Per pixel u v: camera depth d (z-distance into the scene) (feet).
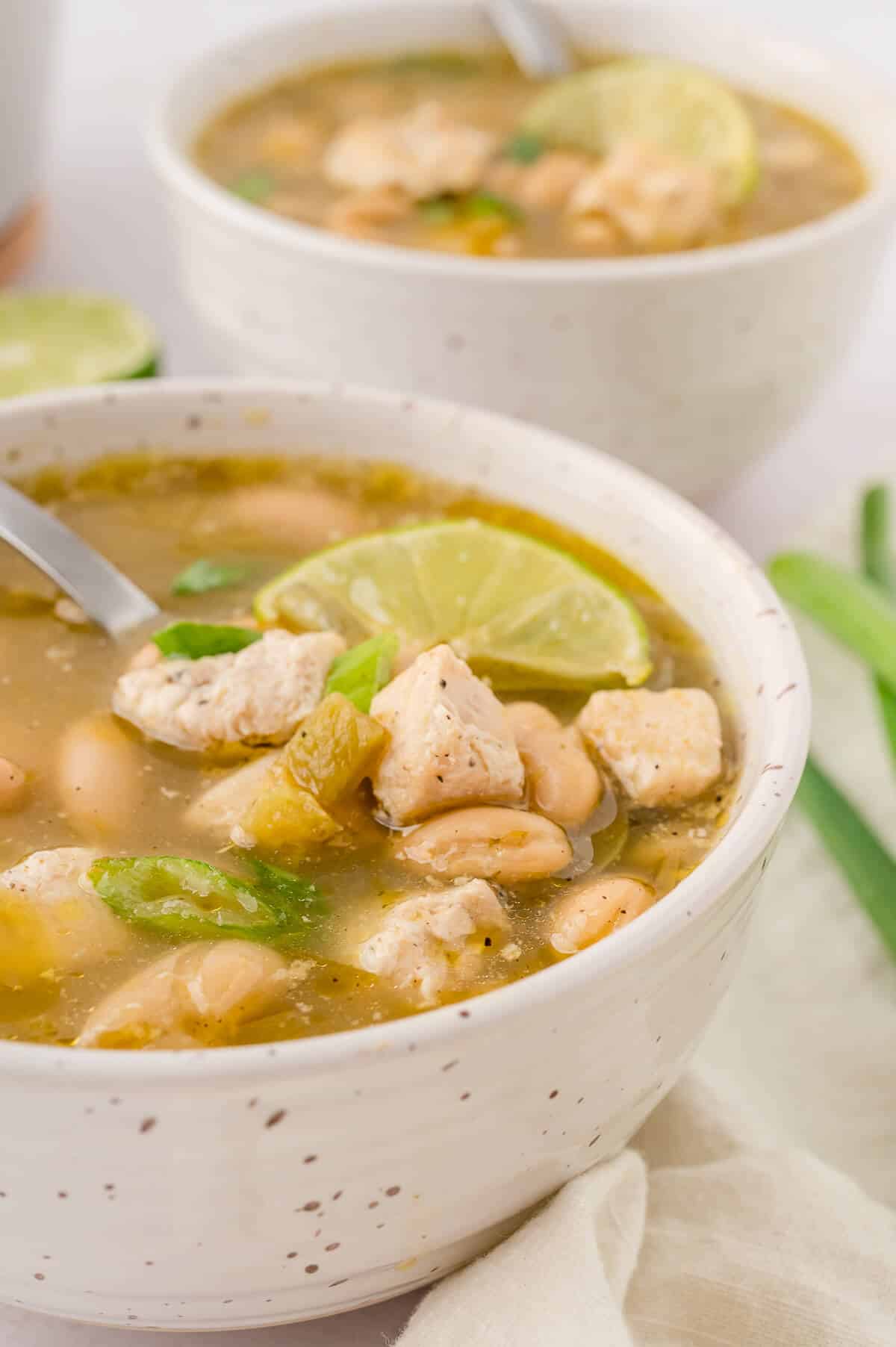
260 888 1.31
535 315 1.64
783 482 1.86
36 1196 1.20
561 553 1.45
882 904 1.50
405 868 1.32
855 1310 1.31
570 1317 1.26
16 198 1.94
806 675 1.34
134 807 1.34
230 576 1.46
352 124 1.99
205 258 1.74
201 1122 1.18
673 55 2.06
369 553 1.45
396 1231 1.24
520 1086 1.22
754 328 1.68
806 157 1.92
